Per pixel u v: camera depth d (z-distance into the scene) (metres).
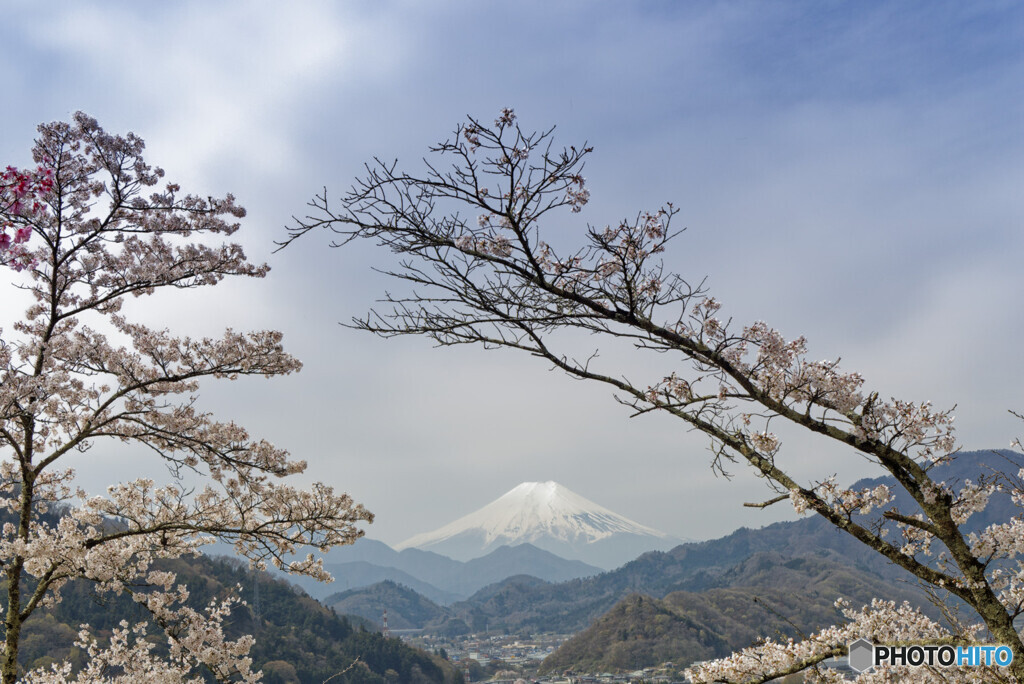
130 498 9.09
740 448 5.05
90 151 8.99
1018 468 5.01
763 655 5.36
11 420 8.50
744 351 5.27
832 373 5.03
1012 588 5.21
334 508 8.78
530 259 5.11
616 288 5.34
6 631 8.22
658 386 5.27
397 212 5.12
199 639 8.33
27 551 8.05
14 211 6.86
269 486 8.80
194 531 8.57
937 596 5.28
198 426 9.08
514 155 5.04
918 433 4.94
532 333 5.19
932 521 5.01
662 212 5.20
